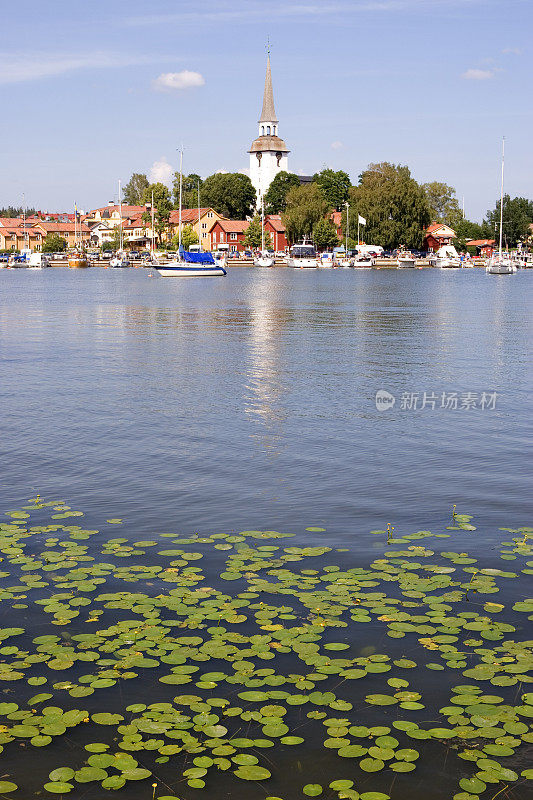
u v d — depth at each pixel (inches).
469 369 898.7
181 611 281.0
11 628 269.4
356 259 5418.3
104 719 218.5
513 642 259.8
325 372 873.5
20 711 222.1
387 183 5482.3
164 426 595.8
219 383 797.2
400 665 244.4
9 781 195.9
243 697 228.4
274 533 364.2
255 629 268.1
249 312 1868.8
